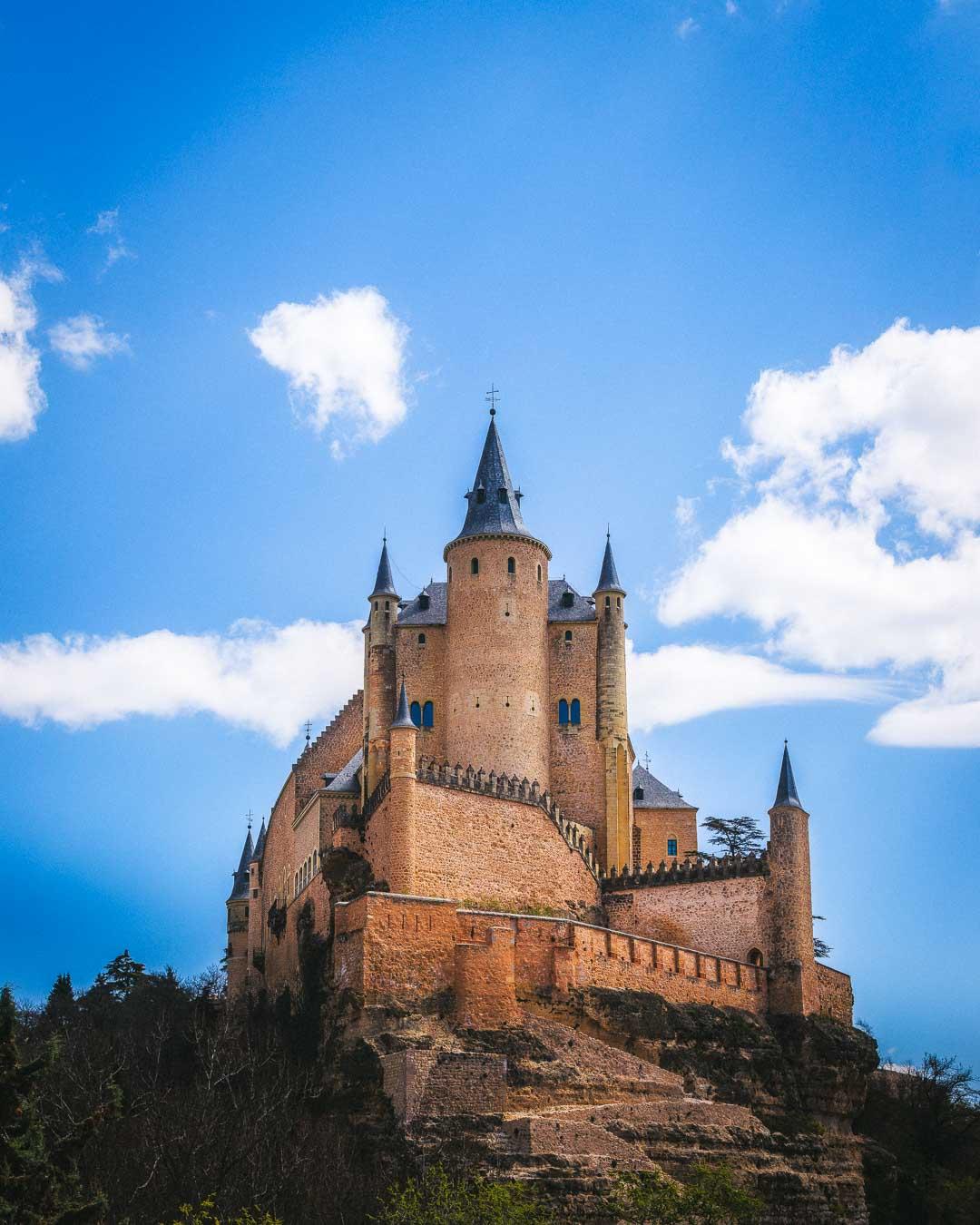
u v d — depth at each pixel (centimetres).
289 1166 8106
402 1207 7425
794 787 11494
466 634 12069
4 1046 6500
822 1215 9712
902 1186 10788
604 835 12019
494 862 10681
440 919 9538
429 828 10306
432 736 12075
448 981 9431
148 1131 8250
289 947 11544
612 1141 8731
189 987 14075
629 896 11662
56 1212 6272
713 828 13400
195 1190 7612
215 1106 8688
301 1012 10350
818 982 11312
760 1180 9431
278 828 12975
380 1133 8694
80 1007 12031
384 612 12306
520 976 9675
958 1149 11538
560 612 12594
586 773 12144
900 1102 11681
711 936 11331
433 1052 8850
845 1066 10912
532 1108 9000
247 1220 7000
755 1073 10488
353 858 10656
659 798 13525
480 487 12650
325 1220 7812
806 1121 10525
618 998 9944
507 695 11925
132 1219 7444
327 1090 9238
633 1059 9650
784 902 11175
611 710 12225
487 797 10781
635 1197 7906
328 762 12675
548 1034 9419
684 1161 9094
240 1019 11912
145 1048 10381
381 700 12106
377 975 9275
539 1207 7875
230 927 14338
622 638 12438
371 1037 9112
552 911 10950
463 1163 8344
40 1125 6612
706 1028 10350
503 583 12144
